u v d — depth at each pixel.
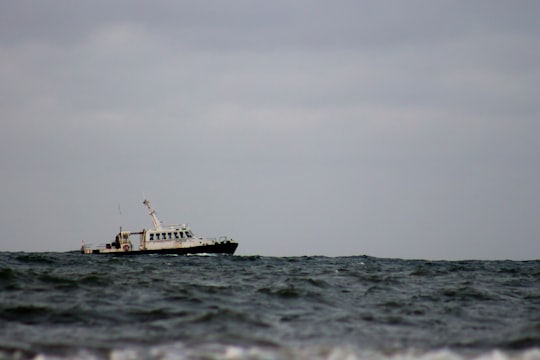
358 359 93.25
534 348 101.88
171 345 98.88
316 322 120.62
